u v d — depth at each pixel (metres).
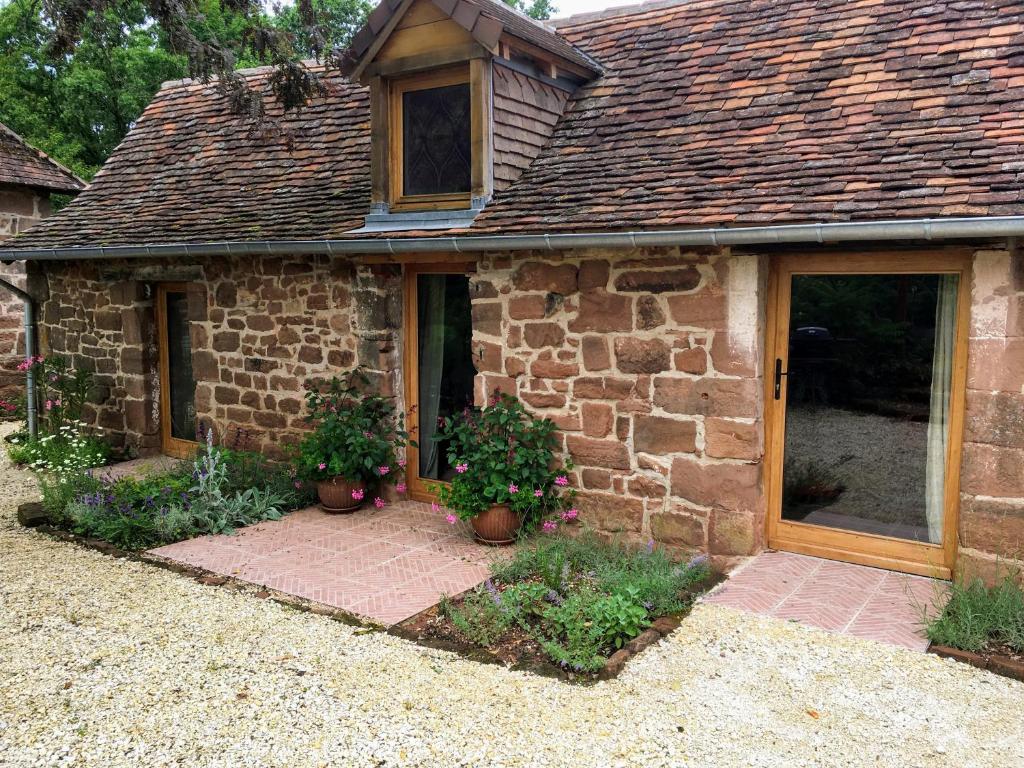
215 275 7.94
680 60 6.77
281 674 3.95
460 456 6.03
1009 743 3.31
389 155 6.53
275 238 6.75
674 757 3.25
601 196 5.55
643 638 4.22
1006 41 5.33
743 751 3.29
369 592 5.05
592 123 6.55
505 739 3.38
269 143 8.55
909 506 5.04
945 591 4.65
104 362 9.25
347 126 8.28
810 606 4.60
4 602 4.90
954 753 3.26
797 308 5.23
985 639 4.10
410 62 6.21
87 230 8.41
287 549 5.91
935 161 4.64
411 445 7.14
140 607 4.82
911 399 4.97
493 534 5.88
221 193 8.13
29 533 6.39
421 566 5.53
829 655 4.05
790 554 5.39
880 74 5.58
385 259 6.66
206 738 3.41
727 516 5.25
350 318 7.02
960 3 5.85
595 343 5.62
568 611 4.33
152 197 8.66
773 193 4.88
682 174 5.46
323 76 7.70
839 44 6.05
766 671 3.91
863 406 5.11
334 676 3.93
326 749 3.32
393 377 6.98
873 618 4.44
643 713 3.57
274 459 7.70
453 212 6.07
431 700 3.69
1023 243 4.21
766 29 6.61
